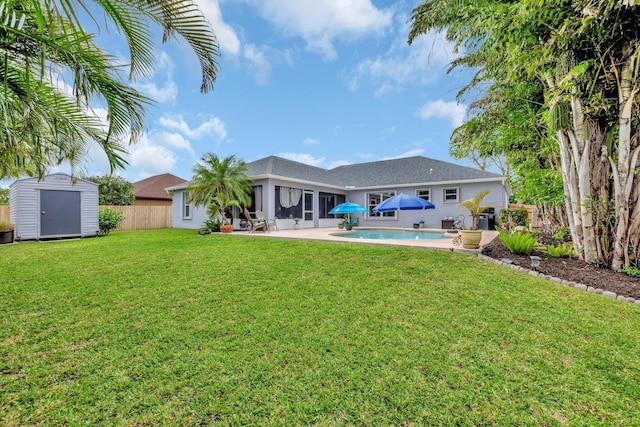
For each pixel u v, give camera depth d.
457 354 2.58
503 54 5.66
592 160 5.37
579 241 5.74
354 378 2.26
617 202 4.98
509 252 6.72
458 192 15.59
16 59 2.82
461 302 3.76
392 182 17.75
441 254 6.55
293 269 5.46
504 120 8.29
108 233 13.91
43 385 2.19
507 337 2.87
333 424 1.82
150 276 5.10
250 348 2.69
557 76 5.30
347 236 11.51
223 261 6.19
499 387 2.15
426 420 1.85
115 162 4.26
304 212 16.36
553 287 4.35
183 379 2.26
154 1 2.97
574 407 1.96
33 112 3.50
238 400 2.03
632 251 4.96
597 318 3.30
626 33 4.17
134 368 2.40
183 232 14.01
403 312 3.47
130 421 1.85
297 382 2.21
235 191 13.10
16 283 4.73
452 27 5.74
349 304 3.72
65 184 12.34
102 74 3.13
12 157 4.79
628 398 2.05
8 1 2.21
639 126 4.78
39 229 11.63
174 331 3.04
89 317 3.40
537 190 7.83
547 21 4.31
